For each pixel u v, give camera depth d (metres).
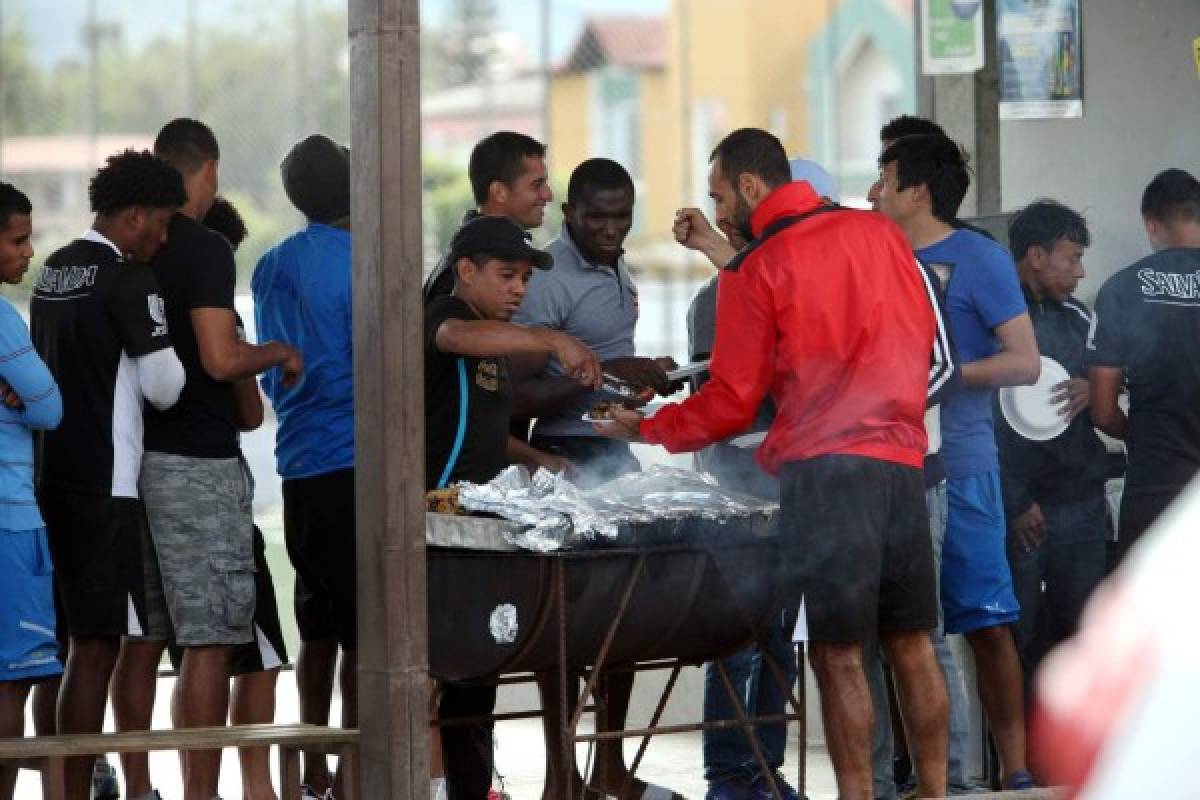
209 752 16.80
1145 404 18.19
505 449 16.20
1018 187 21.84
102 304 16.30
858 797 14.45
